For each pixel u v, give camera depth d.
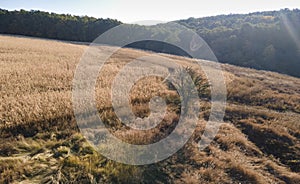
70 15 89.88
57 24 75.62
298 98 19.59
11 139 8.23
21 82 15.34
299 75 56.12
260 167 8.69
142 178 7.04
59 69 21.06
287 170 8.81
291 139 11.32
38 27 73.56
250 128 12.27
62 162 7.02
